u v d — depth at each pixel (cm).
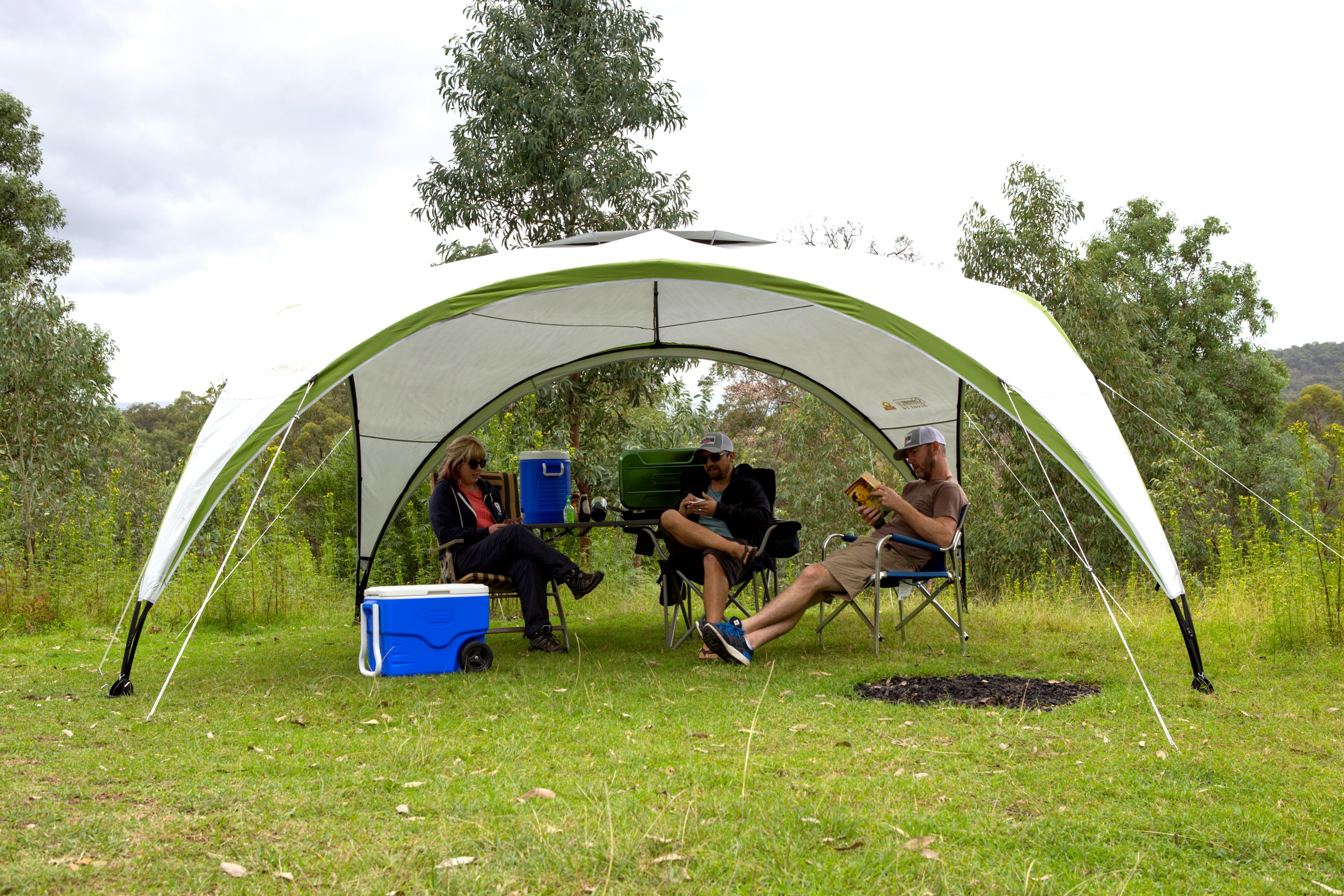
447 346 629
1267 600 545
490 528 540
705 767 266
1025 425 397
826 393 754
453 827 215
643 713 345
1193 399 2080
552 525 546
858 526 1284
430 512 528
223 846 204
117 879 185
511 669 456
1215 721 328
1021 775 261
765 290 430
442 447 749
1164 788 247
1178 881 187
